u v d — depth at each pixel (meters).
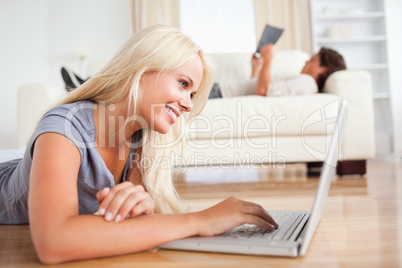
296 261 0.66
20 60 4.67
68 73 2.42
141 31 0.86
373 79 4.99
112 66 0.86
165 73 0.83
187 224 0.71
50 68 5.17
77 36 5.19
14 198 1.05
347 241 0.80
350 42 4.98
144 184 1.07
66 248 0.62
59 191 0.66
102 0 5.19
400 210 1.18
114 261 0.68
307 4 4.91
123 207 0.66
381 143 4.60
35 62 4.86
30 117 2.44
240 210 0.75
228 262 0.66
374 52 4.99
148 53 0.81
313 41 4.82
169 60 0.81
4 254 0.78
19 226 1.13
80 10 5.19
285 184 2.18
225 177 2.78
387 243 0.78
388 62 4.72
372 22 5.00
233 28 5.20
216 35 5.20
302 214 0.98
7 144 4.51
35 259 0.73
